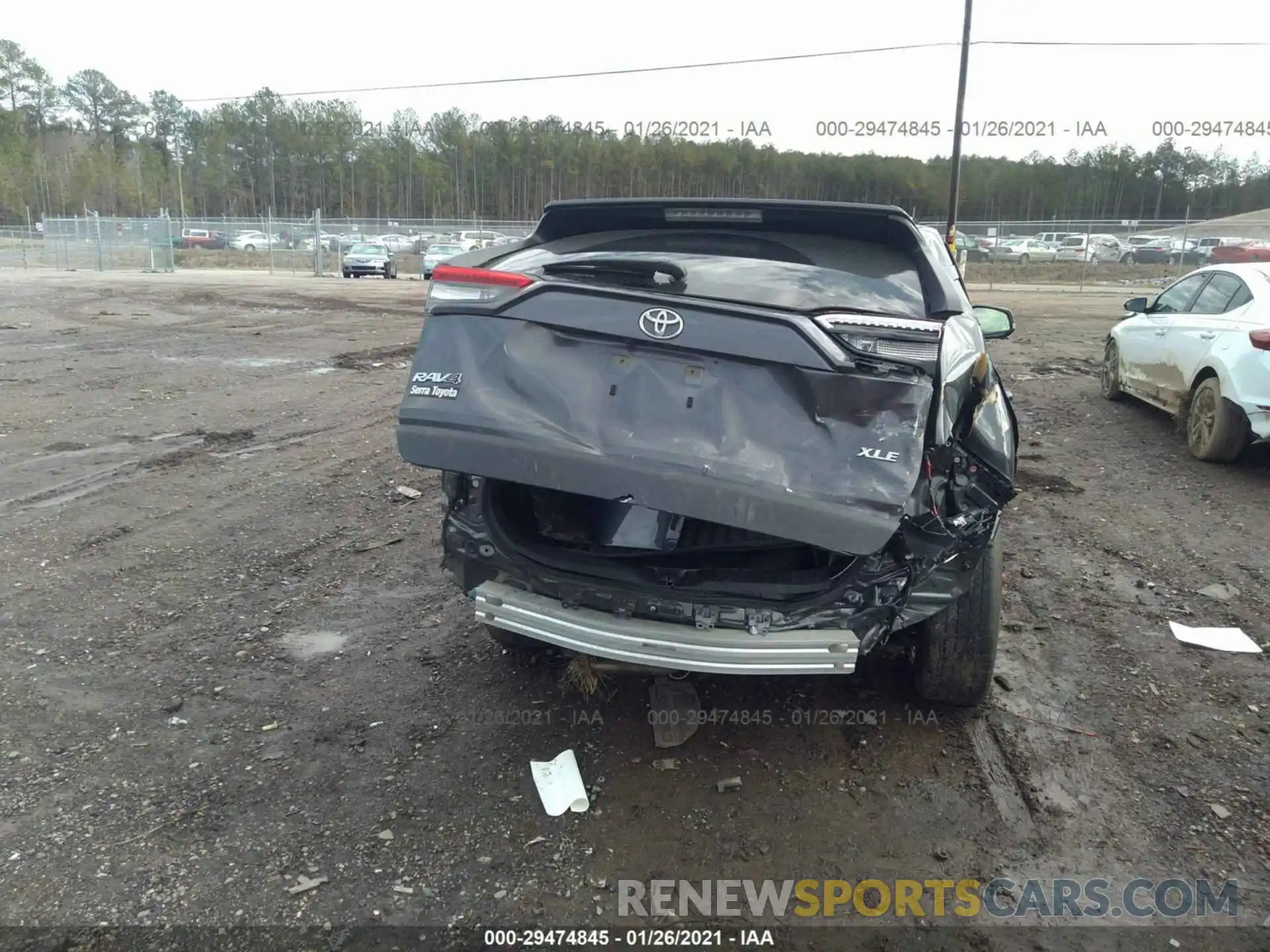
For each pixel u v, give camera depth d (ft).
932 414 9.00
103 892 8.73
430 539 18.08
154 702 12.09
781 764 10.87
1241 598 15.40
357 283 97.55
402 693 12.40
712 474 8.84
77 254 127.44
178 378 34.88
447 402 9.63
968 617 10.85
